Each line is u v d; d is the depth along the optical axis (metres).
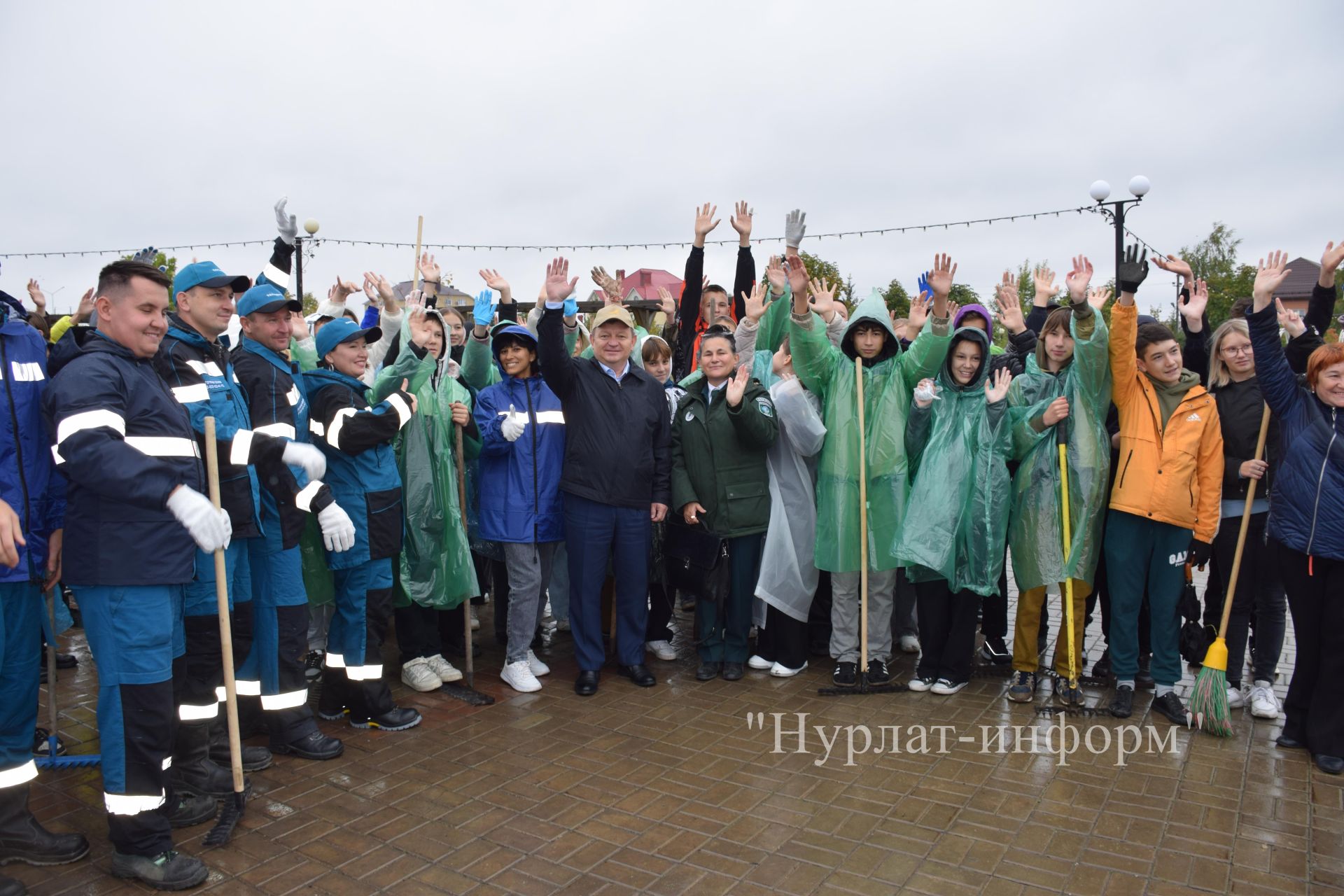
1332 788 3.57
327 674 4.51
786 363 5.09
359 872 2.97
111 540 2.82
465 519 5.11
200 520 2.76
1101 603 4.94
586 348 6.32
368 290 5.27
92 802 3.54
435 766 3.84
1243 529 4.22
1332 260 4.16
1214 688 4.13
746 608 5.10
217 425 3.44
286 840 3.20
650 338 5.57
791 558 5.00
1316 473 3.79
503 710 4.57
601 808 3.43
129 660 2.85
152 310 2.90
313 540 4.37
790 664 5.13
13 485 2.93
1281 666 5.39
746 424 4.80
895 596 5.68
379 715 4.30
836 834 3.20
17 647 2.98
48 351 3.20
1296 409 3.94
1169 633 4.41
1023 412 4.68
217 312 3.44
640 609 5.02
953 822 3.29
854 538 4.84
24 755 3.05
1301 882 2.86
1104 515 4.52
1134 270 4.23
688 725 4.33
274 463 3.54
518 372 4.91
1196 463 4.32
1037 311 5.74
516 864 3.02
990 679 5.07
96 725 4.40
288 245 4.52
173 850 2.97
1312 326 4.30
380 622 4.31
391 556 4.30
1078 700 4.48
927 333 4.70
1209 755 3.91
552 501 4.88
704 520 4.98
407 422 4.38
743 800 3.49
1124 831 3.21
